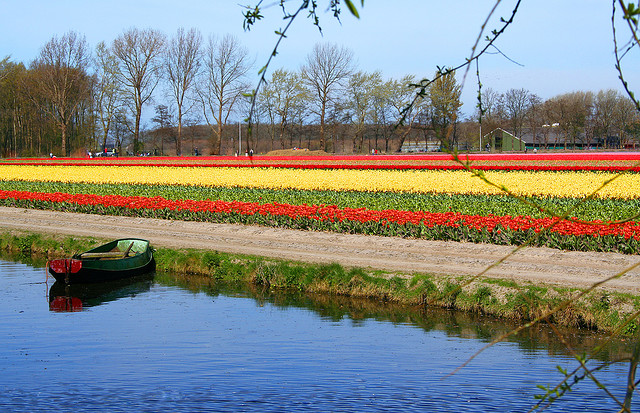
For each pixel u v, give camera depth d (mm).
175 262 22578
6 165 59594
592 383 10680
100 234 27781
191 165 54250
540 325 15109
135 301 18188
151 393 10281
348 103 91188
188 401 9977
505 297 16094
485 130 82688
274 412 9453
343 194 36781
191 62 91000
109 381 11039
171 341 13867
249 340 13922
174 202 31016
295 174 45375
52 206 35875
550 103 87500
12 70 93812
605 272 17719
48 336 14398
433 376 11156
